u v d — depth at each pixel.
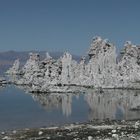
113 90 188.50
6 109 107.19
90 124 74.38
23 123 80.50
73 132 62.38
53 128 68.62
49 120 85.44
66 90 172.25
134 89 195.75
